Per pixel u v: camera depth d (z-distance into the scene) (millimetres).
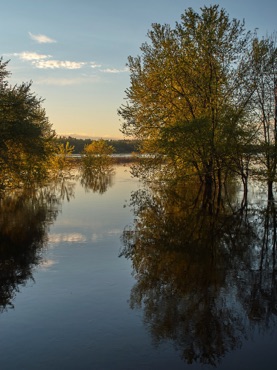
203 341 7070
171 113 26219
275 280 10539
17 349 6777
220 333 7387
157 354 6609
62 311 8359
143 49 26625
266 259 12695
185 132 21859
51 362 6352
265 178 26234
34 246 14312
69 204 26391
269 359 6477
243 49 23781
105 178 53625
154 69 26094
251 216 20875
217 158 23578
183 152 23438
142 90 26672
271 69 24078
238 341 7094
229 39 23453
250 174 26375
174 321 7914
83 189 37375
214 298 9180
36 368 6180
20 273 11070
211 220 19703
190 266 11859
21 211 23062
